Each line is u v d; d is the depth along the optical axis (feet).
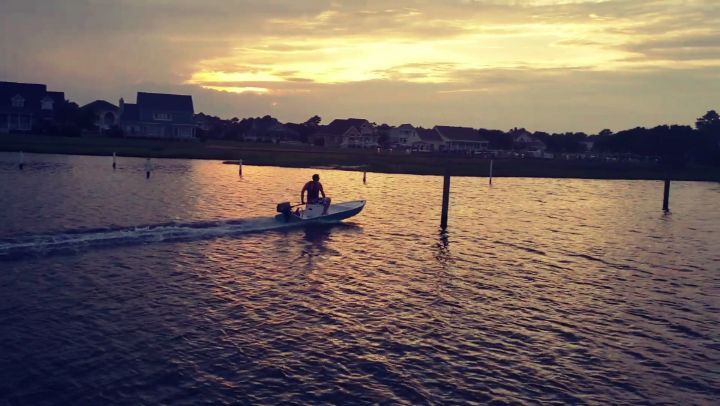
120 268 56.54
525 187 200.75
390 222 97.76
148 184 137.59
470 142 484.33
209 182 152.76
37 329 39.88
